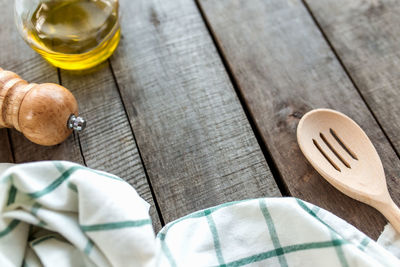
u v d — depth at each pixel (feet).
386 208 1.86
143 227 1.79
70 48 1.98
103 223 1.77
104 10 2.00
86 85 2.07
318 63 2.08
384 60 2.07
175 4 2.19
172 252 1.82
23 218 1.77
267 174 1.94
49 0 1.98
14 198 1.79
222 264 1.82
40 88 1.87
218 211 1.86
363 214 1.89
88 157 1.98
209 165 1.96
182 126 2.01
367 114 2.00
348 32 2.12
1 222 1.77
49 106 1.86
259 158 1.96
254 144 1.98
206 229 1.85
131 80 2.08
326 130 1.97
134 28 2.15
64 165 1.81
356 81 2.04
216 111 2.03
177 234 1.84
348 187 1.88
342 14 2.15
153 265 1.76
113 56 2.11
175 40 2.13
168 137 2.00
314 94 2.03
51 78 2.09
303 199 1.91
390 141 1.96
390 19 2.13
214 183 1.94
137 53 2.11
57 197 1.80
